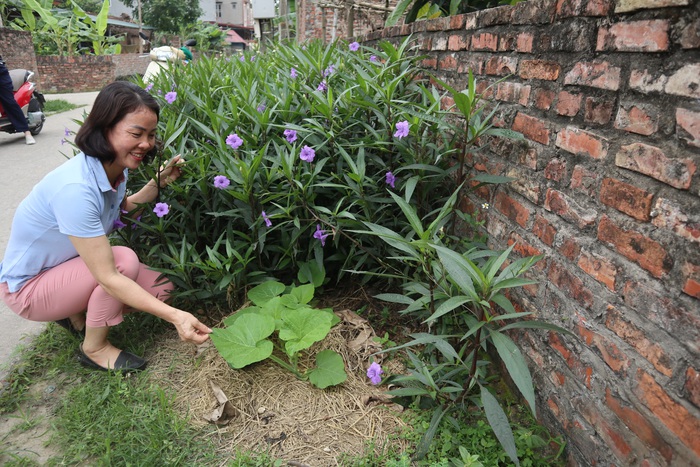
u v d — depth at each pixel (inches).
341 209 102.0
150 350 91.4
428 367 78.1
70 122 342.6
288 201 90.5
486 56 91.3
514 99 81.3
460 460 65.3
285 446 71.2
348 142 103.5
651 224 52.2
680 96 48.5
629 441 55.2
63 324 92.4
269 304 88.1
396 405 78.0
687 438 47.5
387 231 74.1
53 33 650.2
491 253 75.0
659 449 51.0
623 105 56.4
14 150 252.8
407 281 98.9
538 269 73.7
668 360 49.8
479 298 59.7
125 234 104.3
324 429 73.7
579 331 64.2
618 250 57.2
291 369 81.9
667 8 49.2
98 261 74.9
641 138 53.8
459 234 104.7
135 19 1309.1
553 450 69.5
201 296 94.8
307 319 82.5
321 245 94.9
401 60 116.7
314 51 151.2
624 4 54.4
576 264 64.7
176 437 72.3
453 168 89.1
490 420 61.0
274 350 87.0
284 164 85.5
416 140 96.3
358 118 109.0
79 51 724.0
